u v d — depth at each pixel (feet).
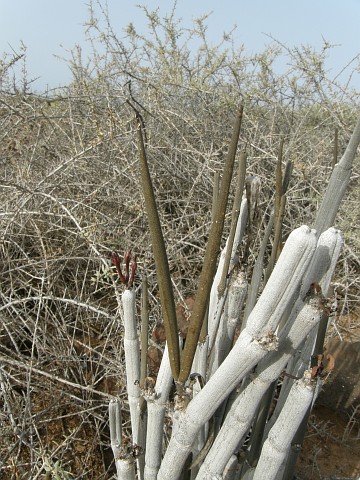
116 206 8.21
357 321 7.86
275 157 8.63
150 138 9.12
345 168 2.43
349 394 6.31
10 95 9.55
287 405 2.33
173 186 9.18
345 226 8.23
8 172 9.06
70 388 5.85
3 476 4.95
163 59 10.41
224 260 2.94
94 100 8.79
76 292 7.20
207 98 10.37
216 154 8.60
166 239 7.63
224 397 2.10
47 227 7.66
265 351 1.92
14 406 5.37
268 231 2.86
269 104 10.69
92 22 9.82
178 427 2.25
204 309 1.97
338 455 5.80
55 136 9.46
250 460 3.11
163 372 2.44
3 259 7.22
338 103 9.93
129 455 2.73
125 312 2.63
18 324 6.46
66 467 5.30
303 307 2.09
